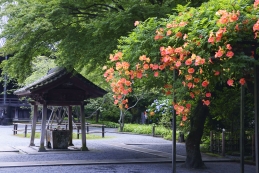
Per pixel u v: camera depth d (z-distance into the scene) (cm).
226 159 1278
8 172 921
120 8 1159
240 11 460
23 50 1188
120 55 575
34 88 1292
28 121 3459
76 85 1368
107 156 1264
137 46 555
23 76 1282
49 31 1167
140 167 1049
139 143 1809
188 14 508
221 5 471
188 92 564
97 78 1800
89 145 1636
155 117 2280
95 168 1011
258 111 477
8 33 1168
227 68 482
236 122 1473
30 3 1201
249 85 530
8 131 2539
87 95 1412
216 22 464
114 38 1022
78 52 1120
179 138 1908
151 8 981
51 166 1030
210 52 492
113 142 1833
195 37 482
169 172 970
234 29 452
